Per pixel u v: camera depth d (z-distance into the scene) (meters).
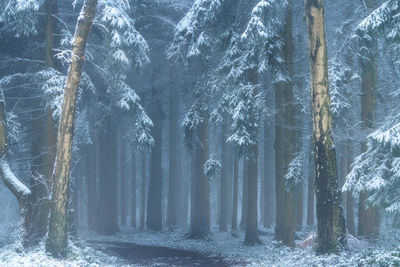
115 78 20.64
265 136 34.53
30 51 19.14
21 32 17.28
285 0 17.53
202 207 26.64
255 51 19.30
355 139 17.69
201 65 22.69
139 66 20.69
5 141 15.35
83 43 13.40
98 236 28.56
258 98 18.91
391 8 13.26
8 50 19.31
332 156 12.62
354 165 15.17
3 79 17.69
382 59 19.58
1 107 15.48
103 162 29.73
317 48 12.84
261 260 15.20
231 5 20.52
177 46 22.48
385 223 19.52
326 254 12.09
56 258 12.96
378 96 19.17
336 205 12.46
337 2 19.88
